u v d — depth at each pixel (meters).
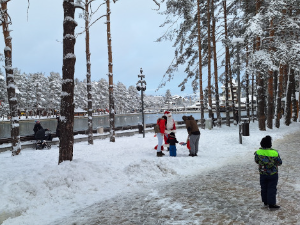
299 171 7.24
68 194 5.47
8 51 11.35
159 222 4.04
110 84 15.20
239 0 21.56
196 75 23.75
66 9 7.27
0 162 9.55
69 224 4.12
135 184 6.45
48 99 64.56
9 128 29.38
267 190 4.38
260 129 19.20
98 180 6.35
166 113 9.72
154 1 9.72
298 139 14.62
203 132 18.31
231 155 10.27
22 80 59.75
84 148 12.66
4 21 10.94
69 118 7.10
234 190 5.60
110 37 15.29
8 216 4.33
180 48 21.92
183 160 8.59
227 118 23.48
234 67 19.98
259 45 18.69
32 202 4.86
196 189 5.79
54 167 6.25
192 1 20.53
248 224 3.80
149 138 16.31
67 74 7.16
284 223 3.77
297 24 18.20
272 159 4.31
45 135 13.43
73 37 7.32
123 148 12.22
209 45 20.72
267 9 17.14
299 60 18.83
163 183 6.48
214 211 4.39
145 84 17.67
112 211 4.63
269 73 19.39
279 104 22.05
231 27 22.95
